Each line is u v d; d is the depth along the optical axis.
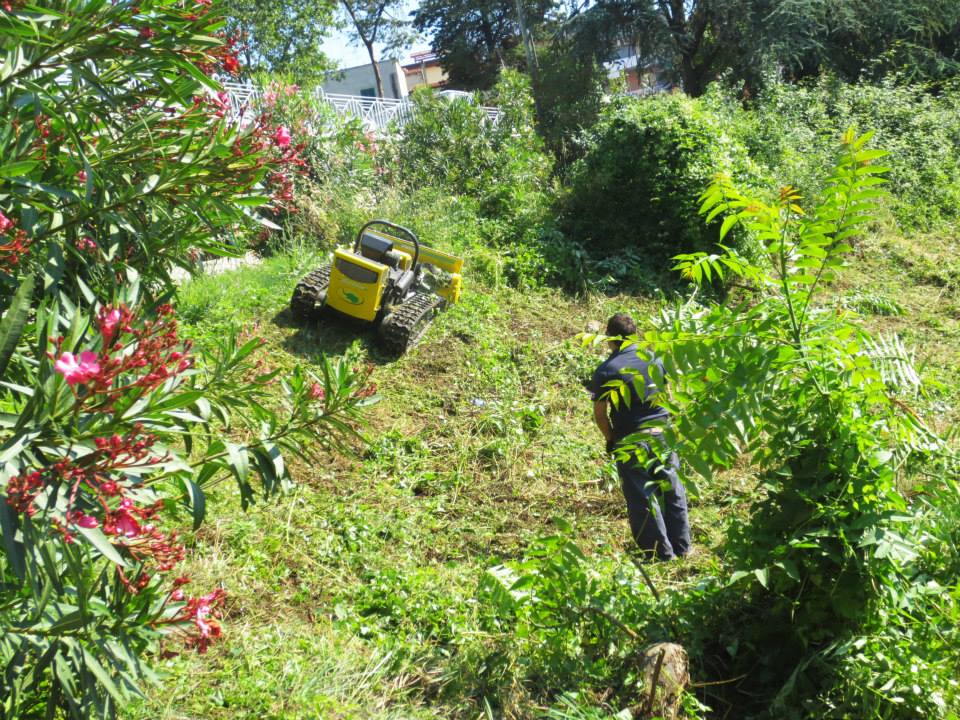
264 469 2.92
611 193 12.85
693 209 12.02
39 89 2.40
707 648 4.16
